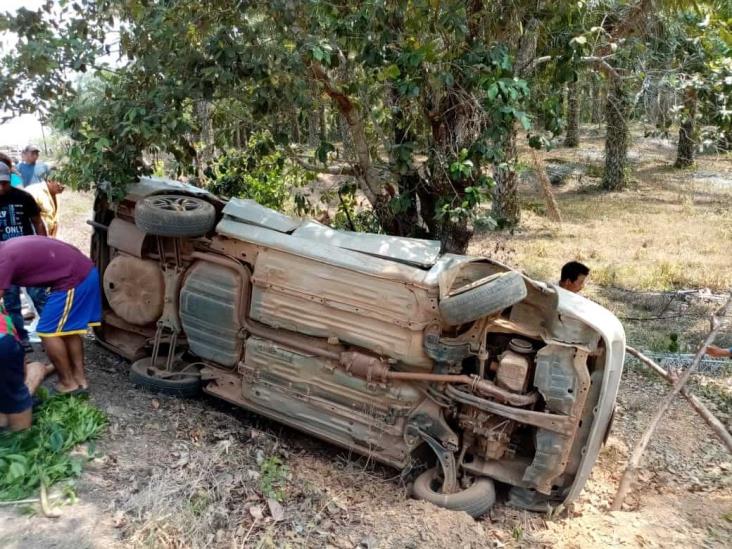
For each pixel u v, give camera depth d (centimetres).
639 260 1173
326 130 818
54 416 474
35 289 623
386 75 602
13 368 432
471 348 449
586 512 475
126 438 479
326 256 486
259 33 553
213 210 545
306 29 585
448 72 607
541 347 462
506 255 1195
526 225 1488
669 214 1616
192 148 699
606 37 755
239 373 540
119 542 361
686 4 703
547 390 434
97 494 404
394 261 476
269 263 509
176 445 482
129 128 515
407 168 672
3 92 532
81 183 570
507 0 630
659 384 701
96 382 573
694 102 759
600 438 454
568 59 679
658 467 550
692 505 489
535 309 458
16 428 452
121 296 593
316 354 500
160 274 580
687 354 747
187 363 604
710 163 2295
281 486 452
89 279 516
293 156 728
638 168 2281
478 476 471
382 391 474
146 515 383
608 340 429
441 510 436
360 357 475
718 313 564
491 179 680
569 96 1036
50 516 376
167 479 426
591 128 2936
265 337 523
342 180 882
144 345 617
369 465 518
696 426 619
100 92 580
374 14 574
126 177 562
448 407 462
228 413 581
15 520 371
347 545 396
